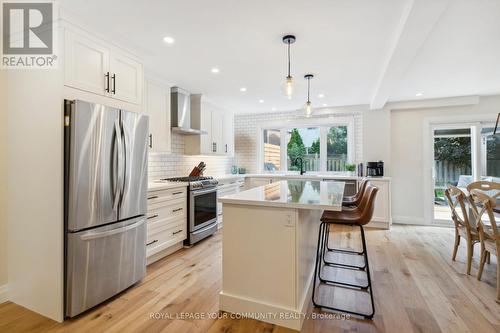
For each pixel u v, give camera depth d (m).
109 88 2.27
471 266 2.87
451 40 2.48
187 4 1.91
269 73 3.38
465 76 3.50
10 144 2.12
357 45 2.56
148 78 3.35
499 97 4.41
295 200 1.87
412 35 2.17
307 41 2.49
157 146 3.52
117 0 1.85
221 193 4.46
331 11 2.00
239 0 1.86
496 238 2.21
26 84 2.03
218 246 3.58
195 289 2.36
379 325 1.84
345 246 3.57
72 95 1.96
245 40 2.47
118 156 2.17
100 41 2.20
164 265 2.90
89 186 1.97
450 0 1.73
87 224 1.97
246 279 1.96
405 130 4.96
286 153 6.04
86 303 1.97
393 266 2.88
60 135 1.88
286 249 1.84
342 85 3.87
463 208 2.73
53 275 1.92
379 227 4.57
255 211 1.92
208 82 3.77
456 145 4.74
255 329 1.80
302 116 5.74
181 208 3.39
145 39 2.45
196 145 4.43
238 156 6.28
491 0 1.85
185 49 2.67
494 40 2.48
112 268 2.16
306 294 2.05
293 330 1.79
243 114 6.20
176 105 3.96
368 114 5.04
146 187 2.52
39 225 1.98
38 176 1.98
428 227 4.64
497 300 2.16
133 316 1.96
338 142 5.61
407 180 4.96
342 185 2.94
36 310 2.01
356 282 2.50
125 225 2.29
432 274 2.67
